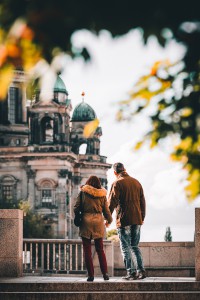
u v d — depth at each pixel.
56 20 9.48
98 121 12.12
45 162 173.50
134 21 9.60
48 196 173.50
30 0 9.50
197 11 9.60
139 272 28.53
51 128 179.75
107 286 26.61
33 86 10.22
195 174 12.07
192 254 37.16
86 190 28.19
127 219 28.23
